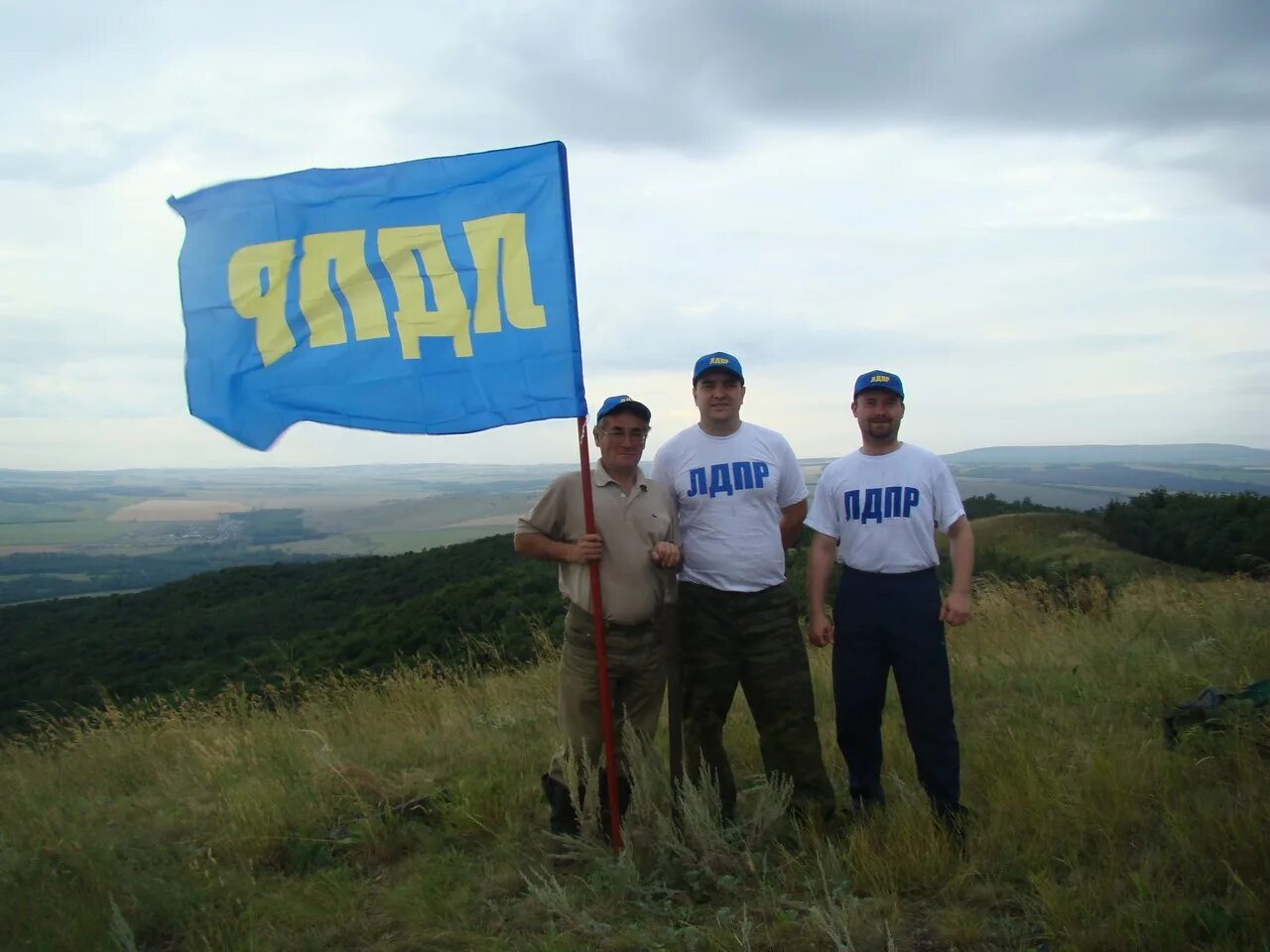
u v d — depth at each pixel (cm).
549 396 384
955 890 338
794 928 323
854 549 395
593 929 333
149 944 363
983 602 947
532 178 390
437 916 356
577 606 397
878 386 392
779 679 393
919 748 388
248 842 436
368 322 394
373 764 555
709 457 397
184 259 398
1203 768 407
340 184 396
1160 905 298
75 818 509
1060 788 394
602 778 407
